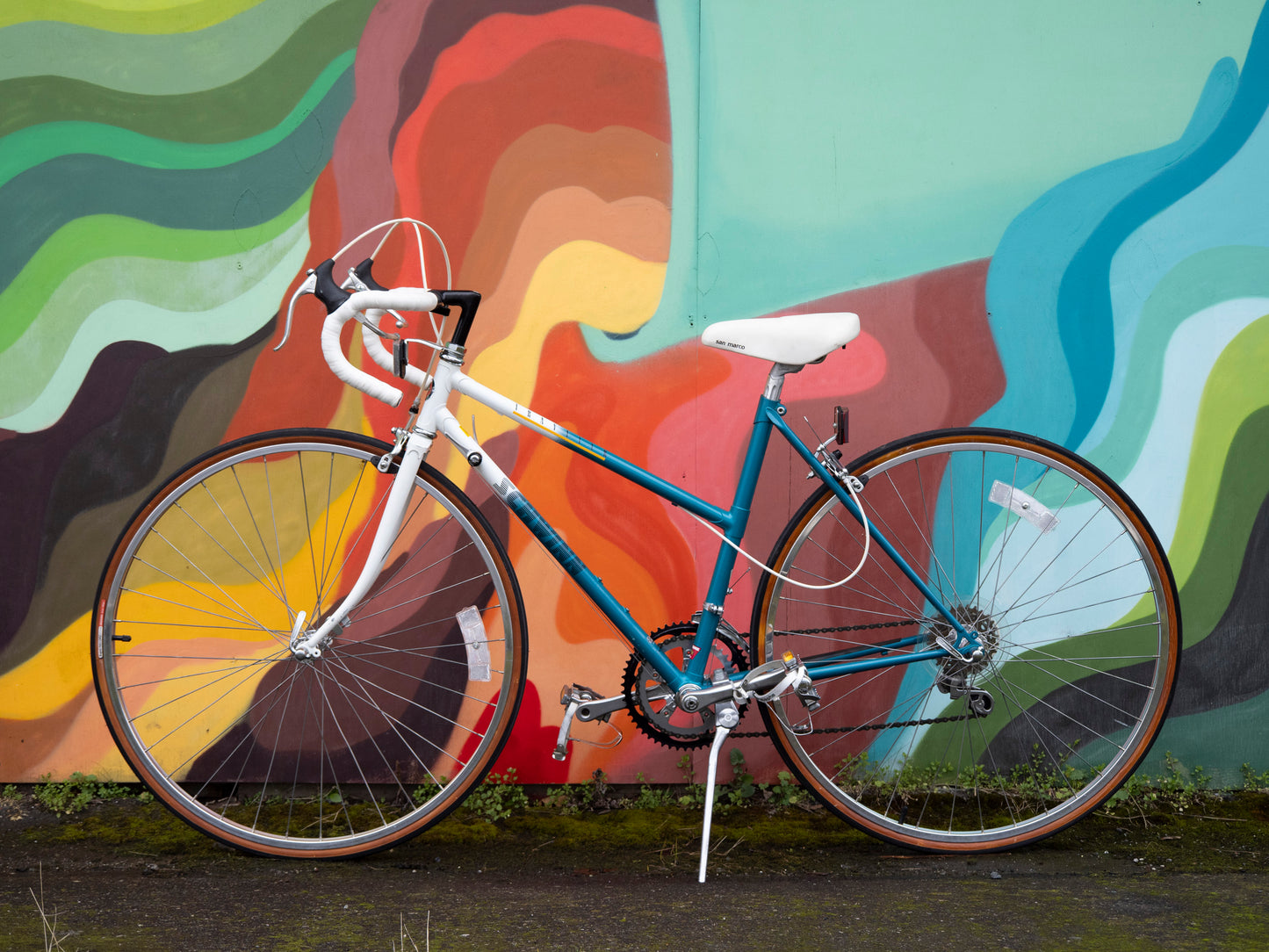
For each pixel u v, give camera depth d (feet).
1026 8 7.25
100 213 7.25
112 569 6.38
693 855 6.50
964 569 7.48
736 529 6.33
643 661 6.28
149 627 7.43
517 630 6.51
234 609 7.48
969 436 6.57
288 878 6.04
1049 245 7.36
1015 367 7.41
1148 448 7.46
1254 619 7.54
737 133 7.27
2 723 7.41
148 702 7.44
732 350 6.24
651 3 7.18
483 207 7.25
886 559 7.47
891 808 7.20
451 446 7.37
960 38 7.26
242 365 7.36
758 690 6.22
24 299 7.27
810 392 7.39
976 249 7.36
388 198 7.25
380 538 6.31
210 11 7.13
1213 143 7.30
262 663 7.27
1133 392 7.43
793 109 7.27
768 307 7.34
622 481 7.38
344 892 5.81
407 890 5.87
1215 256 7.36
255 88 7.19
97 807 7.18
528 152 7.23
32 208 7.24
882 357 7.39
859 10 7.23
